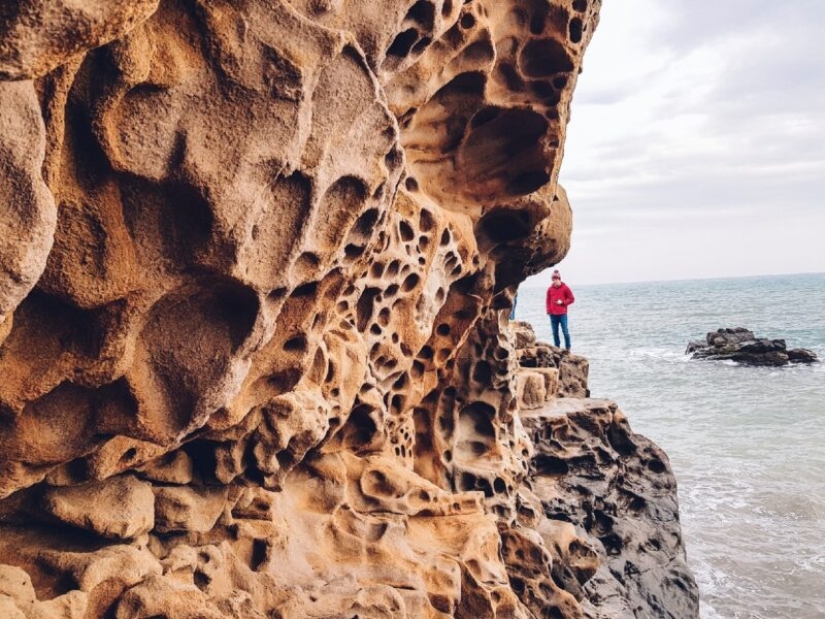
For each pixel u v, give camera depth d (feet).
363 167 10.95
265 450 14.44
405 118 18.92
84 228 8.57
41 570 10.81
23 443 9.57
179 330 9.84
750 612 38.83
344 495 17.83
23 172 6.79
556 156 21.94
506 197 22.41
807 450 70.85
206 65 8.62
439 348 23.81
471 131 21.15
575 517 32.60
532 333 53.21
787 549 46.47
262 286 9.84
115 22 6.81
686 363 144.36
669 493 37.78
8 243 6.86
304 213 9.98
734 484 60.13
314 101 9.94
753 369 131.34
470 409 26.50
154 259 9.01
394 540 17.54
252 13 8.73
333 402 16.80
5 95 6.53
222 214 8.87
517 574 23.68
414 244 19.75
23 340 8.91
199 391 10.16
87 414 9.90
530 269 26.68
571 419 36.96
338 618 14.25
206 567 13.35
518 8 20.01
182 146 8.60
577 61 20.70
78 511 11.39
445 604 16.99
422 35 14.34
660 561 34.24
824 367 128.77
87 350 9.19
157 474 13.30
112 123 8.28
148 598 10.89
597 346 201.46
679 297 532.73
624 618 28.78
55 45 6.57
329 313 12.83
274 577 14.70
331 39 9.23
